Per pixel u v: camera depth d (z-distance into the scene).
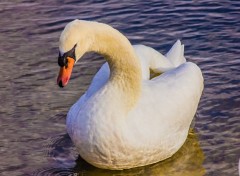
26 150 11.92
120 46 10.65
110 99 10.69
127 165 11.19
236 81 13.95
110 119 10.62
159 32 16.14
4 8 17.67
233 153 11.73
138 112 10.88
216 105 13.16
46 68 14.58
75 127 10.85
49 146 12.05
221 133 12.33
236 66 14.53
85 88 13.83
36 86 13.89
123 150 10.81
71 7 17.56
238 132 12.31
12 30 16.42
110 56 10.70
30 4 17.86
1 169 11.38
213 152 11.81
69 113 11.39
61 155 11.80
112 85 10.79
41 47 15.53
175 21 16.62
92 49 10.49
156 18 16.80
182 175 11.27
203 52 15.20
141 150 10.97
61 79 9.82
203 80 13.13
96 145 10.73
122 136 10.68
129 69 10.73
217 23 16.39
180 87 11.74
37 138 12.25
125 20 16.77
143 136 10.86
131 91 10.79
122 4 17.61
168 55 13.80
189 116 11.86
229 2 17.42
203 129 12.48
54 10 17.42
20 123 12.68
